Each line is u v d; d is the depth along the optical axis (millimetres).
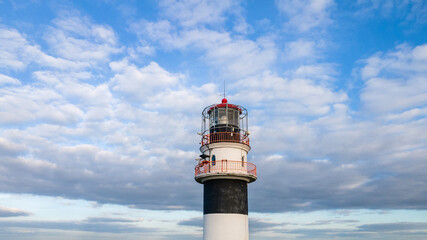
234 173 27016
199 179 28328
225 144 27750
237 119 29625
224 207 26859
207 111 30312
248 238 27594
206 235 26953
